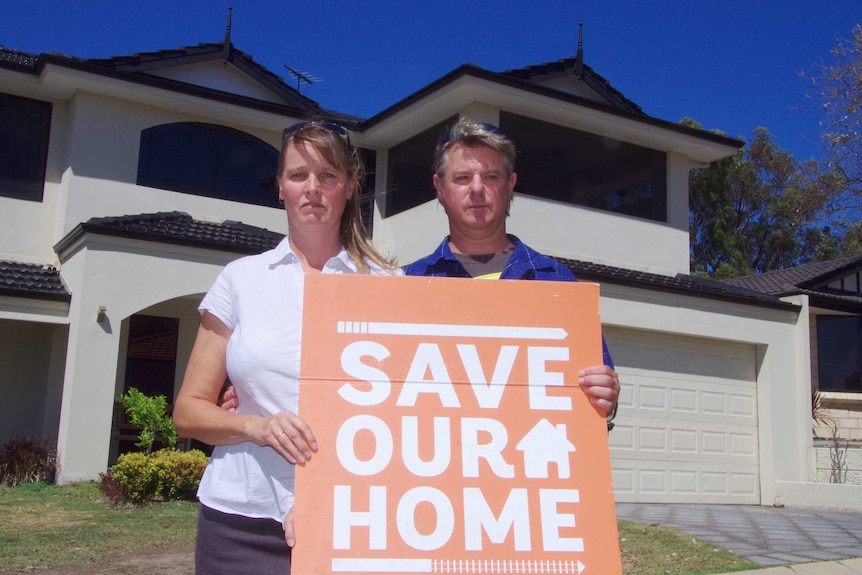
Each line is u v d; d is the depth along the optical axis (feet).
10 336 40.70
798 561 21.56
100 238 34.76
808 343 41.50
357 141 48.44
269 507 8.30
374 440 8.18
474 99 41.83
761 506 38.52
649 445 37.50
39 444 34.58
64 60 38.86
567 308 8.74
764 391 40.47
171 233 36.37
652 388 38.09
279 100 48.62
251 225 44.88
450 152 10.83
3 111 41.45
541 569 7.91
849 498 36.01
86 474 33.09
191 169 44.32
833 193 68.03
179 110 43.86
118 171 41.78
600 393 8.44
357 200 9.75
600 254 44.47
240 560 8.26
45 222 41.37
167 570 19.76
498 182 10.74
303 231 9.05
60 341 38.40
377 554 7.84
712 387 39.70
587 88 49.80
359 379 8.38
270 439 7.94
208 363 8.95
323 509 7.91
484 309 8.68
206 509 8.50
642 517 30.58
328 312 8.54
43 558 20.81
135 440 40.47
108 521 25.89
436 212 42.57
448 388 8.42
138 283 35.32
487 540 7.95
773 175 112.68
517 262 10.62
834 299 47.39
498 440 8.29
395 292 8.65
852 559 22.00
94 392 33.76
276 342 8.57
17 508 28.02
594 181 46.98
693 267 109.81
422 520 7.97
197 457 31.07
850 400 48.52
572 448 8.32
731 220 109.60
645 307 37.96
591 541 8.03
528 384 8.50
